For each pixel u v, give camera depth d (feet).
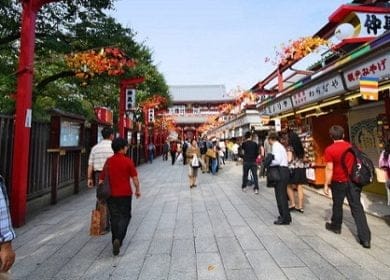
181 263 13.33
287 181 19.66
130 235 17.62
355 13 23.88
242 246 15.42
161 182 41.63
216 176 47.96
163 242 16.26
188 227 19.13
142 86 80.33
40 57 35.01
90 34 32.37
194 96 212.64
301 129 36.40
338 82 22.56
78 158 33.88
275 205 25.76
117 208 14.76
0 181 6.44
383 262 13.07
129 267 12.99
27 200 23.61
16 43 32.71
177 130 194.59
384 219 20.15
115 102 61.41
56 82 42.29
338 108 29.63
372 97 17.70
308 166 34.22
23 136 20.49
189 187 36.63
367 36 23.79
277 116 39.86
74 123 31.45
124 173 15.07
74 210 24.89
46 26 31.19
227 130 95.71
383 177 24.57
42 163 26.40
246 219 21.02
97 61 31.37
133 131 70.38
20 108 20.71
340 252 14.32
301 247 15.11
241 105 73.05
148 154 92.17
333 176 16.71
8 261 6.36
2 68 31.37
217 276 11.94
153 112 89.10
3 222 6.25
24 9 21.48
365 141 27.99
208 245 15.66
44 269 12.89
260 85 57.57
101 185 14.82
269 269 12.52
